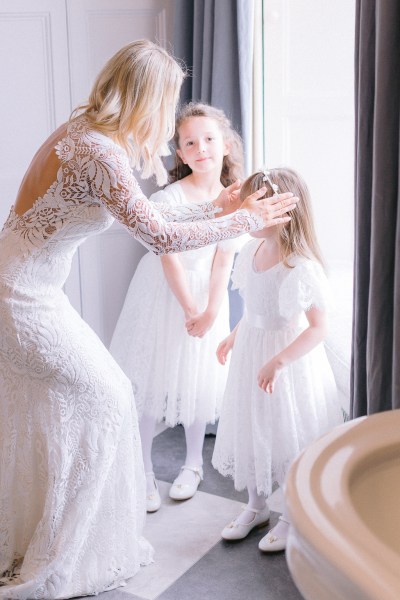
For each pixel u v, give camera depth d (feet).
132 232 5.83
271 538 7.06
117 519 6.60
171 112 6.09
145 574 6.77
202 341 8.14
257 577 6.69
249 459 7.19
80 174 5.75
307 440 7.02
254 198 6.17
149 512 7.80
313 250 6.88
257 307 7.01
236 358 7.21
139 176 10.23
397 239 6.28
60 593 6.37
